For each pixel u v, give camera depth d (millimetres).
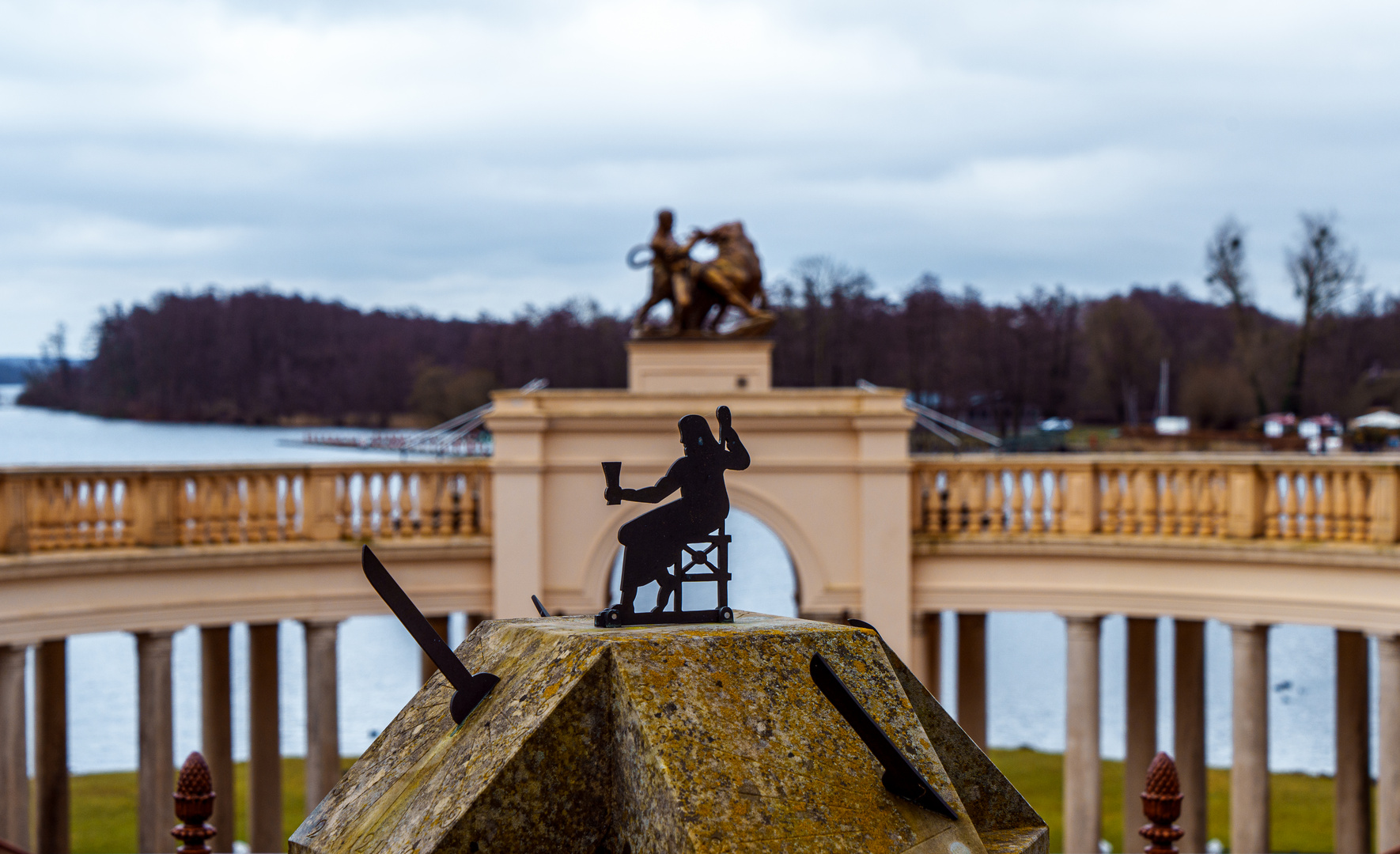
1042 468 19641
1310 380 63938
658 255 20781
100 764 30422
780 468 19609
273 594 18547
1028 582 19484
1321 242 60125
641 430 19469
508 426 19250
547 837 3803
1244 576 18141
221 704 20688
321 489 19031
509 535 19297
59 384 75750
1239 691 18172
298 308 81750
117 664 45469
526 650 4316
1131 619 21078
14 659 16578
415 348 85125
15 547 16609
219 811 20688
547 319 83750
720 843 3543
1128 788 21062
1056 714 35562
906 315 81438
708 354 20672
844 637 4328
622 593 4488
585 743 3865
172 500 17938
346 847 4078
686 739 3750
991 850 4508
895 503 19391
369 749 4629
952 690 37625
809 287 79375
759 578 55000
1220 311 83375
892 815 3830
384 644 49781
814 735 3928
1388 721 16938
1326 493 17734
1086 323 83312
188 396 77875
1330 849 22812
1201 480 18625
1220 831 23953
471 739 4027
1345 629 18188
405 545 19188
